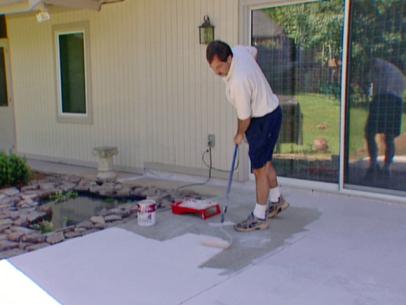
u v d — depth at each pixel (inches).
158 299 108.1
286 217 165.5
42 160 318.0
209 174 229.3
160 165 249.1
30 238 154.3
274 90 205.9
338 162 190.5
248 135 149.0
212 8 216.4
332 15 185.6
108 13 260.2
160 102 244.2
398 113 175.0
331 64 188.5
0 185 225.6
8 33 327.0
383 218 162.9
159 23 237.9
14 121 337.1
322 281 115.4
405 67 171.3
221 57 138.1
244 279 117.3
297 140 201.8
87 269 126.0
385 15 173.2
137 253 136.3
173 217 169.3
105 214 179.8
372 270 121.1
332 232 149.6
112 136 271.9
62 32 288.5
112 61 263.9
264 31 205.2
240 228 152.0
